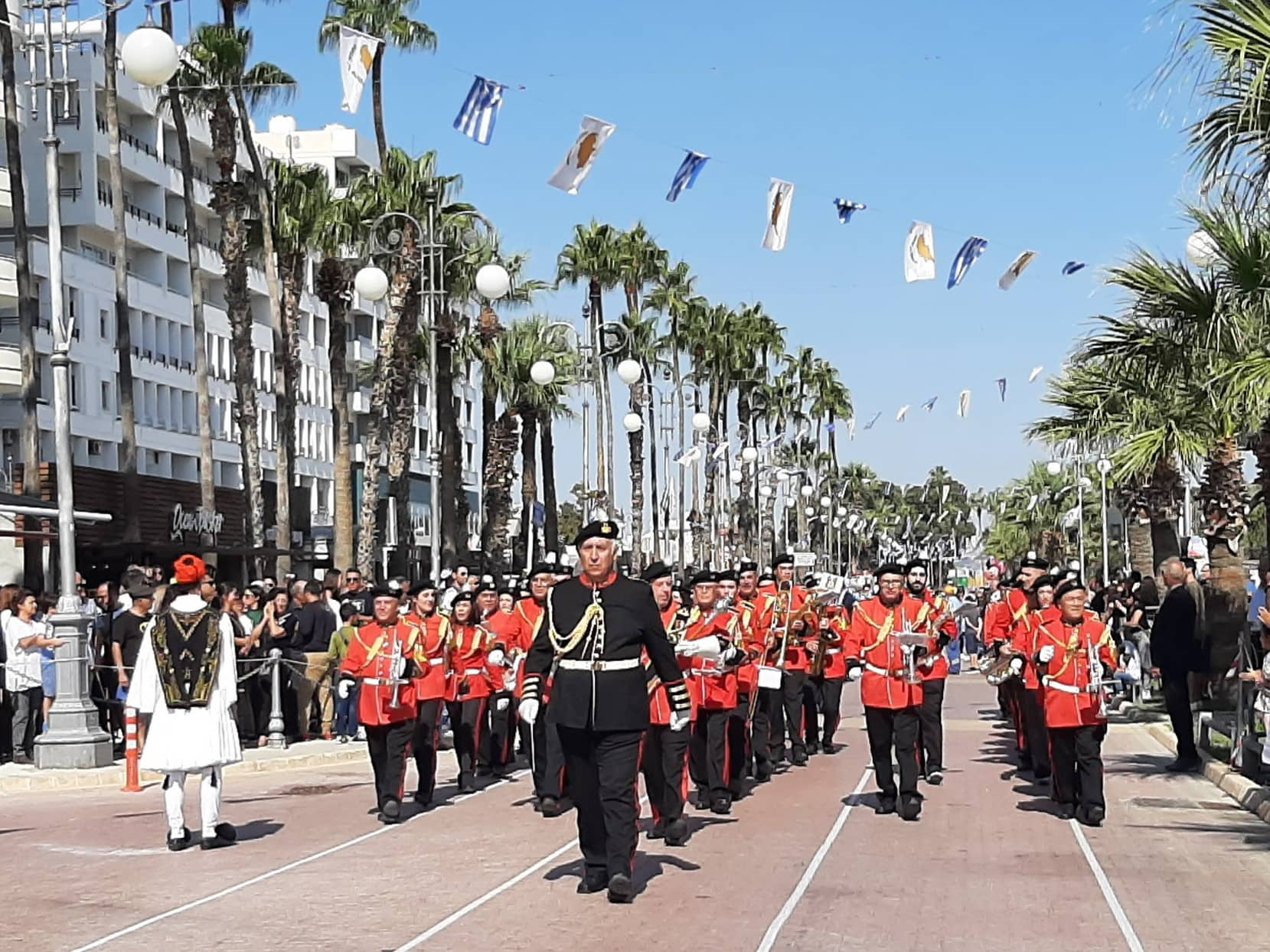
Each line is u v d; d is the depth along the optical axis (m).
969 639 47.97
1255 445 20.22
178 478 64.19
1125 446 21.20
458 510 59.16
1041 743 17.55
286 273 49.69
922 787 17.59
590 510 42.56
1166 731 23.42
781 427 106.06
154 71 15.73
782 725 19.78
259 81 44.41
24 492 37.72
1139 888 11.34
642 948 9.39
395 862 12.80
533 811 16.20
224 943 9.70
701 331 79.00
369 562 46.28
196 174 66.19
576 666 10.95
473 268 45.31
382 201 44.19
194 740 13.48
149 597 20.31
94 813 16.70
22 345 37.72
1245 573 24.34
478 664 18.62
